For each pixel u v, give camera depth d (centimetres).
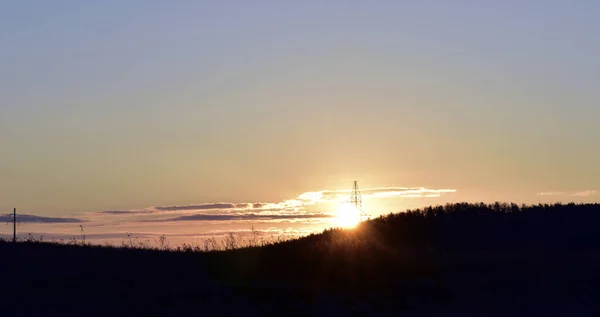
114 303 2645
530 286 2975
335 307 2722
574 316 2631
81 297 2697
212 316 2559
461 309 2736
